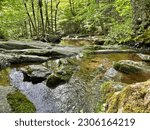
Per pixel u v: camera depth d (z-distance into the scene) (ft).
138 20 54.90
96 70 33.88
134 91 15.28
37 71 30.96
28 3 113.19
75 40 86.69
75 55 45.96
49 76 28.55
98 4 83.05
